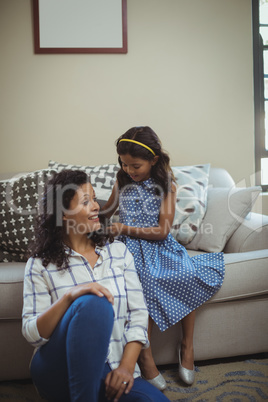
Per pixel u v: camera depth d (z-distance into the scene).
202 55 2.81
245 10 2.83
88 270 1.44
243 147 2.91
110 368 1.33
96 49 2.70
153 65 2.77
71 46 2.68
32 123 2.71
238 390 1.62
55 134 2.74
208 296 1.75
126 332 1.37
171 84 2.80
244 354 1.87
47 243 1.41
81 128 2.76
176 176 2.30
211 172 2.57
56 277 1.39
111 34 2.71
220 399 1.56
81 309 1.13
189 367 1.70
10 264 1.92
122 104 2.77
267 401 1.53
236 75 2.86
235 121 2.89
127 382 1.20
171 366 1.86
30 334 1.25
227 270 1.80
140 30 2.74
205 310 1.81
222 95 2.86
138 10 2.73
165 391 1.63
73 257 1.44
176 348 1.80
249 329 1.86
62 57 2.70
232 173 2.92
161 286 1.70
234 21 2.82
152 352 1.79
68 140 2.75
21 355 1.71
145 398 1.19
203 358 1.83
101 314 1.14
